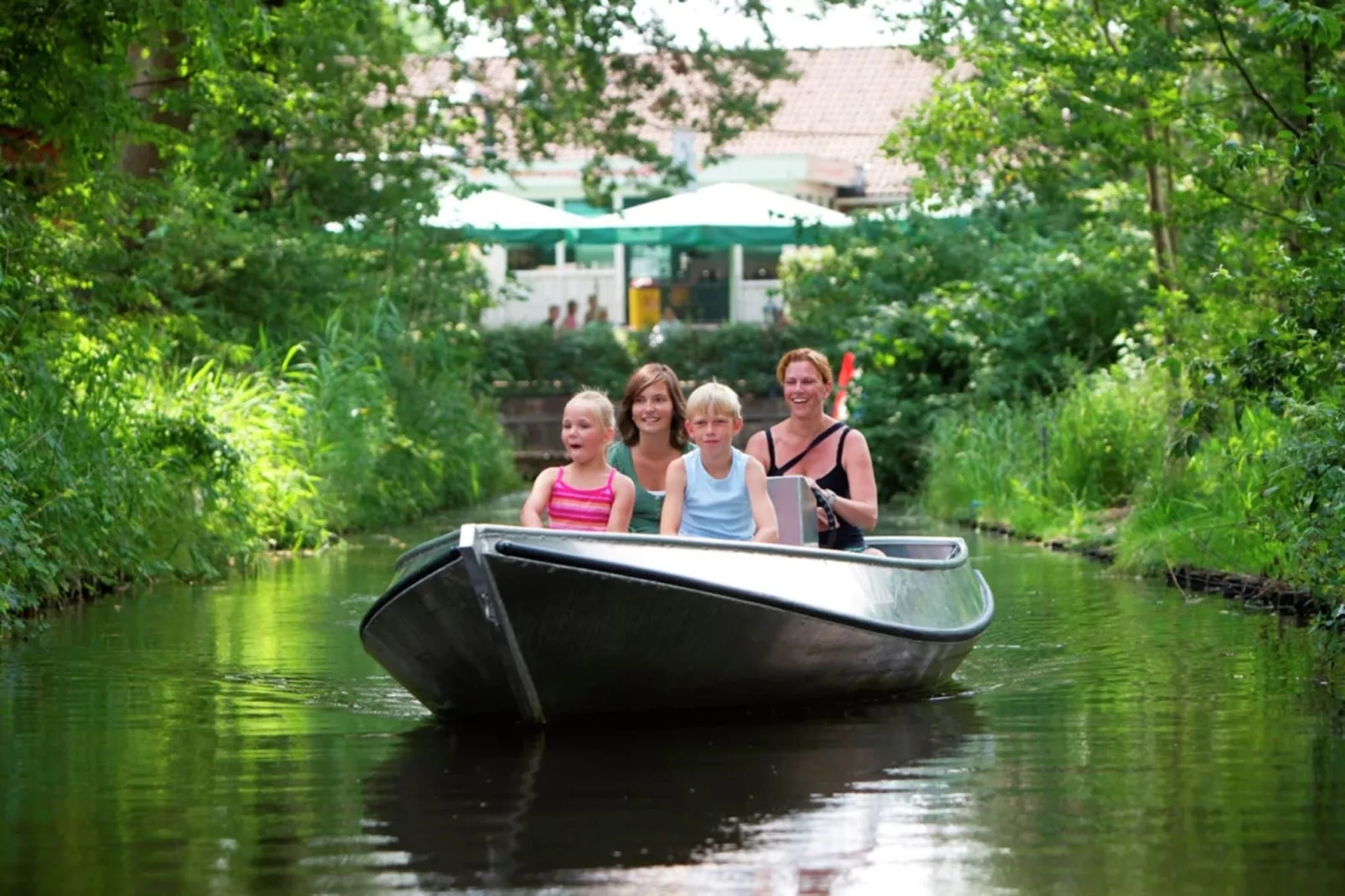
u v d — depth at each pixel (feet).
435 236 93.86
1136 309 83.82
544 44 104.63
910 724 27.45
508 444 106.73
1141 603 43.24
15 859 19.71
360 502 74.13
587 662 27.17
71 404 49.29
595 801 22.13
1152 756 24.67
